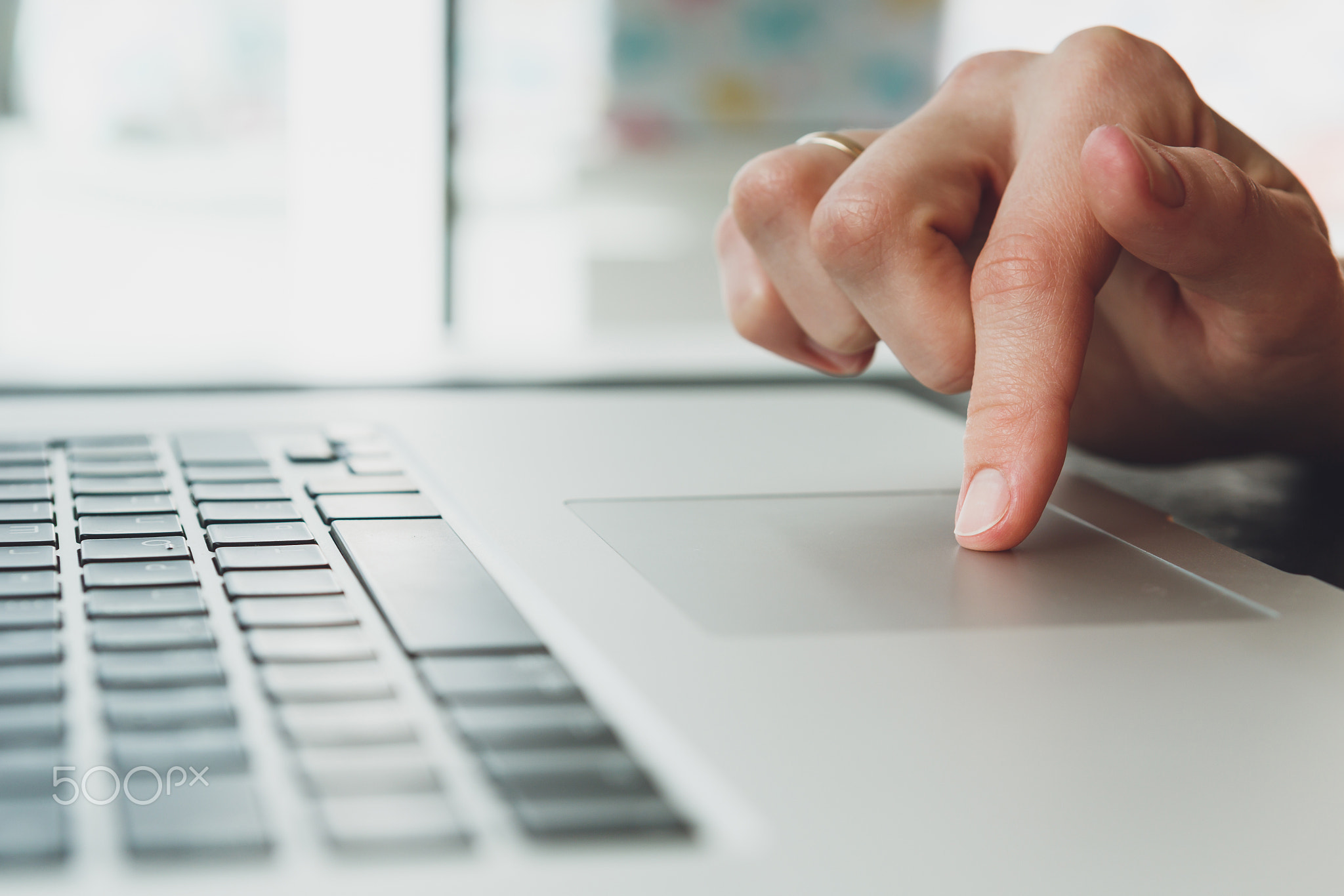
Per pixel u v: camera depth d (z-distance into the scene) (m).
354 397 0.40
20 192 2.86
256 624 0.19
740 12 2.87
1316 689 0.19
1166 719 0.17
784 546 0.26
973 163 0.30
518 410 0.39
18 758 0.14
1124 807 0.15
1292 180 0.33
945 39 2.77
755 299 0.36
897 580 0.23
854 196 0.28
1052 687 0.18
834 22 2.87
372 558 0.22
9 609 0.19
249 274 2.53
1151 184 0.24
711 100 2.89
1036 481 0.25
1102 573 0.24
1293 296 0.29
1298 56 1.93
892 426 0.39
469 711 0.16
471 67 2.77
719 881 0.13
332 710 0.15
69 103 3.26
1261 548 0.31
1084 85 0.30
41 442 0.32
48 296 2.21
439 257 0.99
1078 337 0.26
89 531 0.23
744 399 0.42
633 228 2.71
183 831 0.12
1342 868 0.14
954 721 0.17
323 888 0.12
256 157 3.30
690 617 0.21
